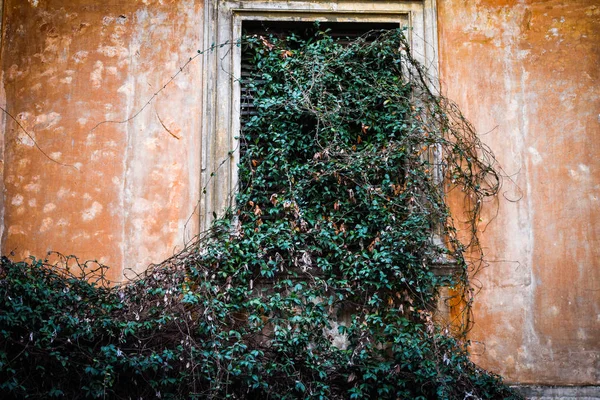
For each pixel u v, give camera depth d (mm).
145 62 8273
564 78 8367
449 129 8141
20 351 6949
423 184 7973
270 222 7953
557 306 7875
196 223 7918
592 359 7773
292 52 8367
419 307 7699
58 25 8305
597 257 7969
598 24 8508
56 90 8156
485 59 8406
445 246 7895
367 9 8555
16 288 7043
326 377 7395
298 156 8195
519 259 7961
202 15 8422
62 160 8000
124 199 7945
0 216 7848
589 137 8234
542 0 8562
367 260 7715
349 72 8305
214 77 8273
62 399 7020
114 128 8102
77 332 7020
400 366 7418
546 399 7672
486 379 7523
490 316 7828
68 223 7863
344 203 7977
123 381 7191
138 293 7496
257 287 7727
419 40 8477
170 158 8062
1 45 8219
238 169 8062
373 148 8016
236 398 7125
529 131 8242
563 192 8109
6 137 8031
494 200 8078
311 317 7484
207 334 7344
